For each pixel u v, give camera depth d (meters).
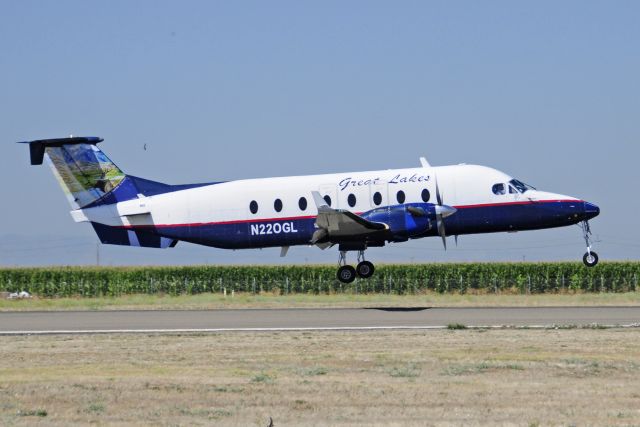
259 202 59.38
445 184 57.19
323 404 27.23
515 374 32.00
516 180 58.09
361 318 51.41
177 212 60.50
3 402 27.73
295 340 41.88
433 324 47.84
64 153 61.50
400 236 55.97
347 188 57.88
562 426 24.30
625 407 26.61
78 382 30.97
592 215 57.66
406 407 26.75
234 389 29.47
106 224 61.56
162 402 27.66
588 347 38.62
